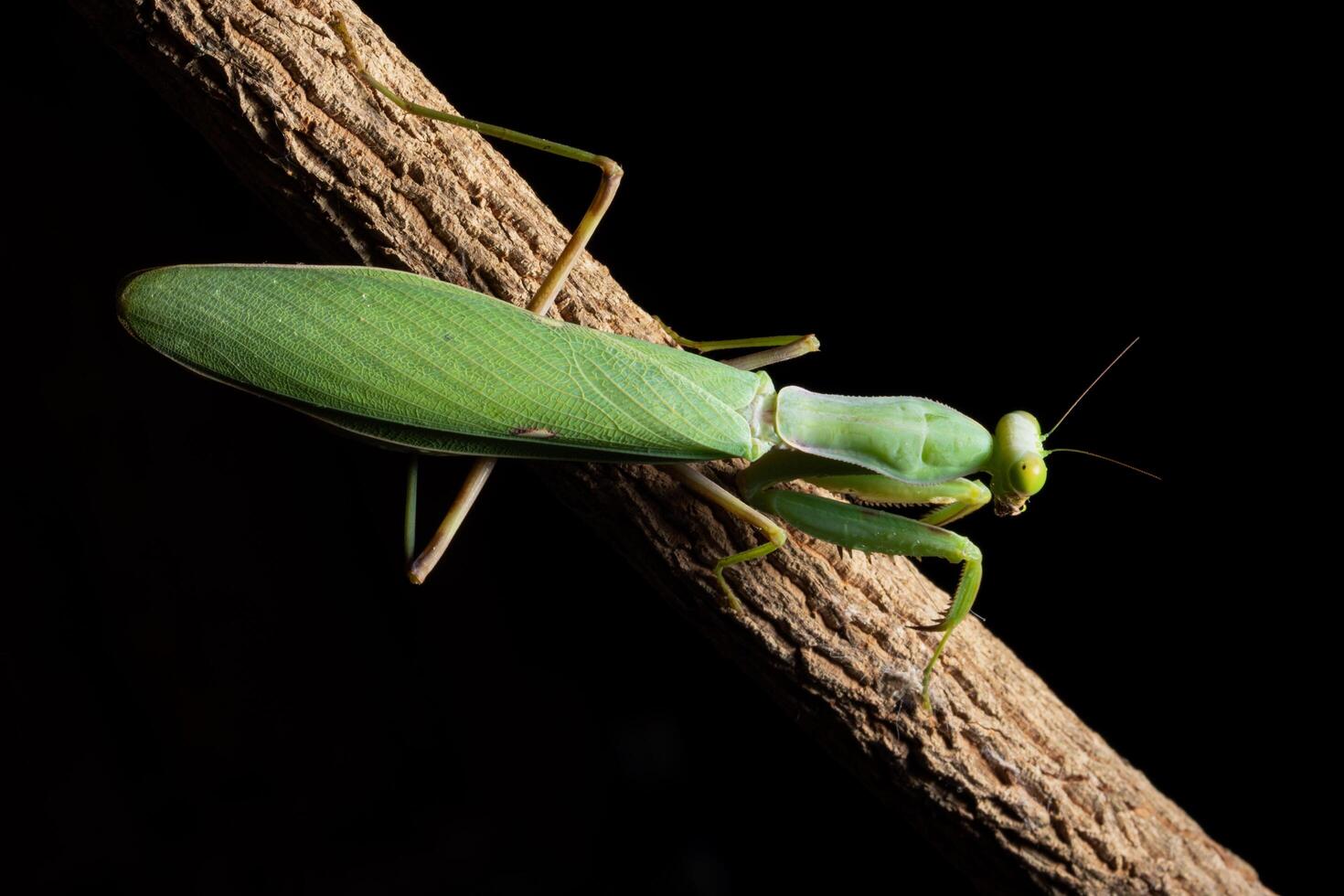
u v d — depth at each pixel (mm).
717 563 342
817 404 341
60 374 407
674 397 337
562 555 414
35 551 400
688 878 403
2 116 408
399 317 331
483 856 401
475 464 337
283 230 414
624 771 407
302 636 406
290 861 399
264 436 412
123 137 412
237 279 329
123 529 405
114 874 395
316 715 404
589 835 404
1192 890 352
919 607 350
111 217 412
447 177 341
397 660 408
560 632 411
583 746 407
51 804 395
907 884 402
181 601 403
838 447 340
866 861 404
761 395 341
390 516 412
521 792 405
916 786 350
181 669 402
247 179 341
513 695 408
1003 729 350
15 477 403
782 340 349
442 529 336
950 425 341
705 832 406
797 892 402
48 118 410
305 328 329
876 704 347
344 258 343
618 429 335
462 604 410
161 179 413
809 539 347
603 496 344
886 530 339
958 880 401
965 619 354
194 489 408
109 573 403
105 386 408
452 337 332
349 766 403
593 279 348
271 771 401
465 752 406
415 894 398
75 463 405
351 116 337
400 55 343
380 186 339
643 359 337
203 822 398
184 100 336
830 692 347
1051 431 345
